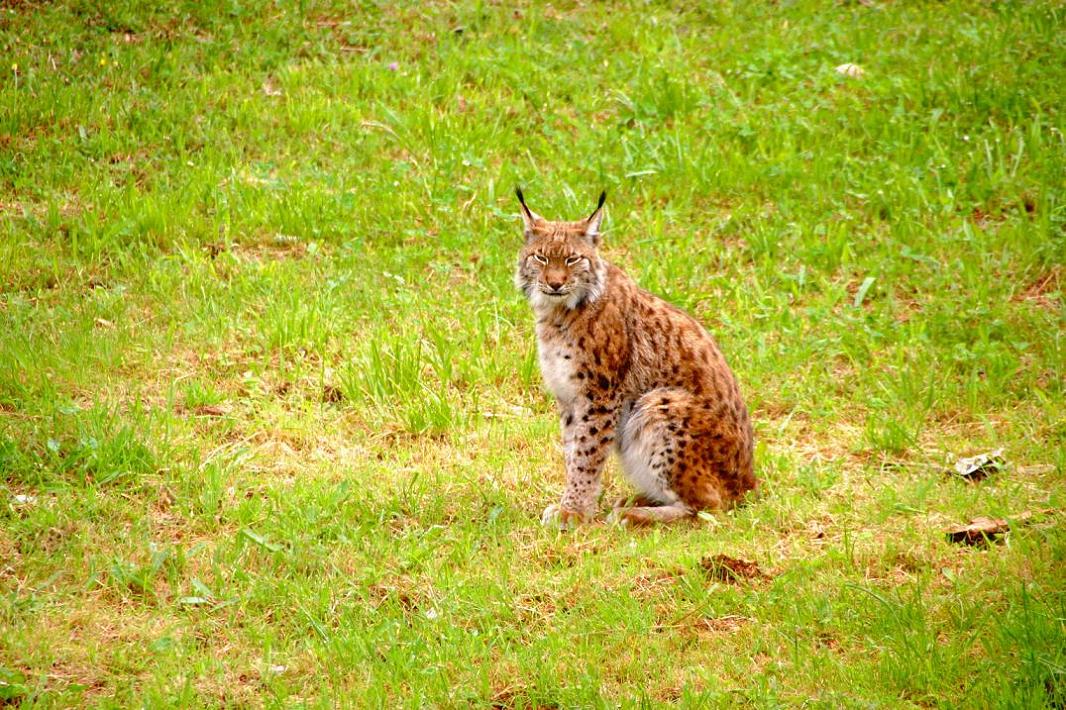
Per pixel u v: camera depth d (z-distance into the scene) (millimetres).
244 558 9531
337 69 18844
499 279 14695
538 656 8039
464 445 11750
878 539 9680
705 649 8273
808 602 8641
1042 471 10805
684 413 10398
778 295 14273
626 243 15641
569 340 10523
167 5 19812
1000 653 7883
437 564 9516
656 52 19812
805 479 10812
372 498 10508
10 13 19000
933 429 11938
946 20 20875
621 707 7598
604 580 9195
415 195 16266
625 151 17172
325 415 12109
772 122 17922
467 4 20828
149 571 9234
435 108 18391
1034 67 18750
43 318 13289
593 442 10539
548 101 18531
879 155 17125
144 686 8016
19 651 8242
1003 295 14086
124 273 14469
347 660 8234
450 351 12969
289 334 13227
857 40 20078
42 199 15664
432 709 7727
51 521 9742
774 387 12797
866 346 13297
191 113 17484
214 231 15344
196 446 11148
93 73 17984
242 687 8070
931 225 15656
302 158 16953
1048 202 15578
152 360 12797
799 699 7555
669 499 10523
